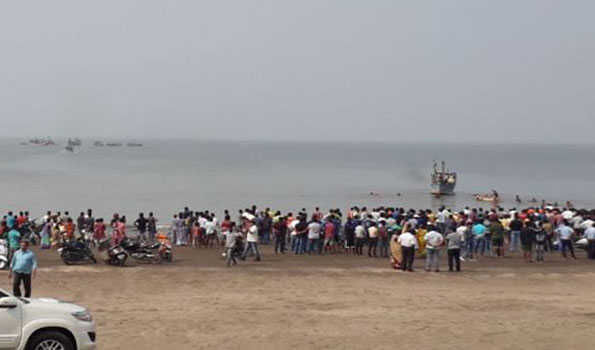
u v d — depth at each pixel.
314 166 198.12
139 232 35.72
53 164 178.38
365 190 114.25
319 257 31.98
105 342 16.61
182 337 17.25
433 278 26.80
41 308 13.78
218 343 16.75
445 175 104.75
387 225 32.84
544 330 18.56
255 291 23.67
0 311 13.37
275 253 33.22
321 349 16.42
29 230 36.31
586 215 39.97
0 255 27.16
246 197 97.56
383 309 21.03
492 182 146.88
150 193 100.25
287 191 109.44
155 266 28.50
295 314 20.12
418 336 17.77
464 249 31.81
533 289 24.98
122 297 22.23
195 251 33.88
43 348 13.63
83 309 14.36
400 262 28.59
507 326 18.98
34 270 19.56
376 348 16.58
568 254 34.19
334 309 20.94
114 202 86.00
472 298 23.02
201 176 142.50
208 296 22.66
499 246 33.00
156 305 21.06
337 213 36.06
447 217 37.03
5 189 100.75
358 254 33.12
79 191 100.50
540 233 31.58
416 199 100.81
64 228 34.34
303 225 33.47
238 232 31.11
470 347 16.81
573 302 22.61
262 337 17.41
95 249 33.41
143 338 17.06
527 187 132.75
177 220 37.06
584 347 16.94
